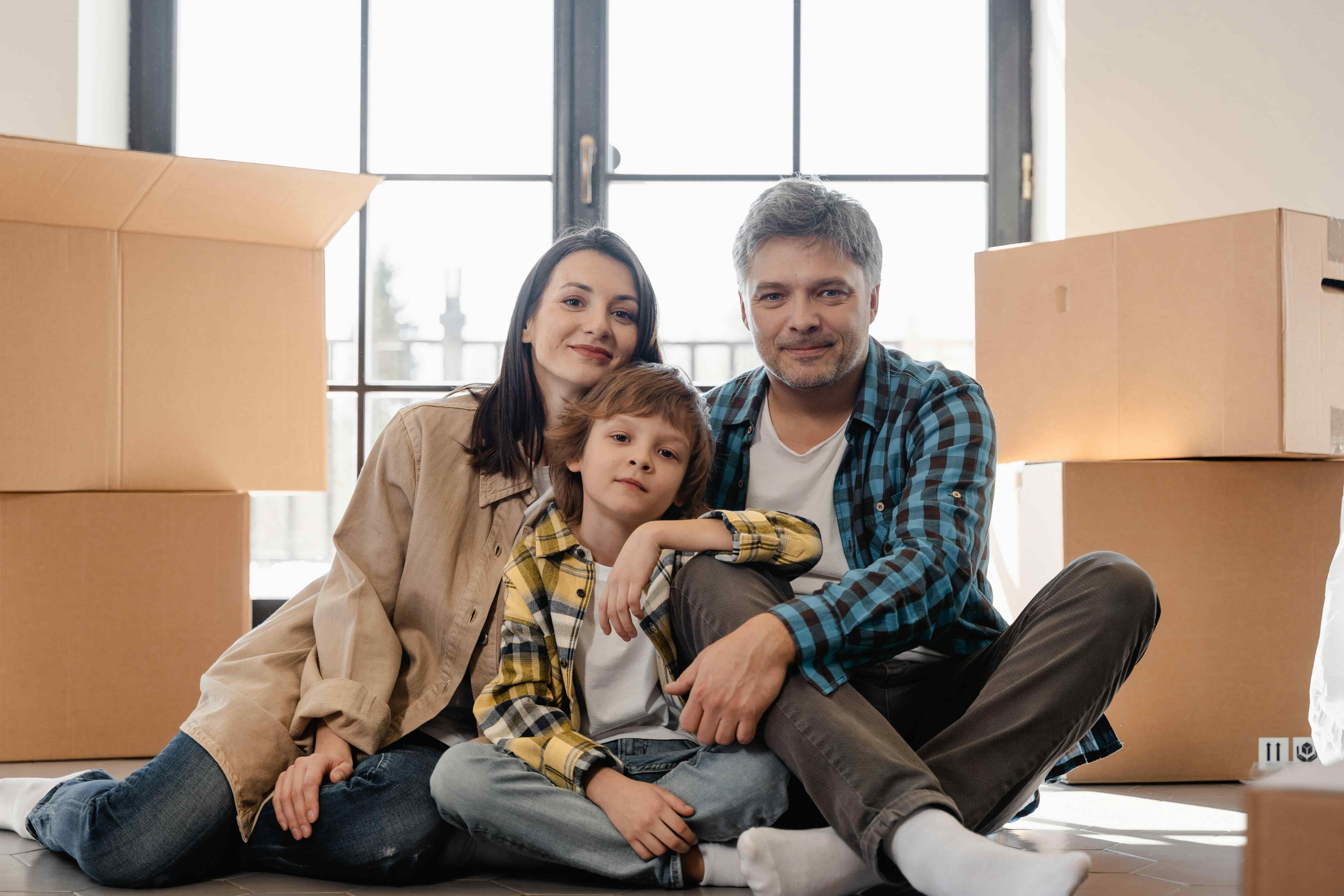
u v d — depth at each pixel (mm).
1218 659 1811
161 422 1981
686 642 1217
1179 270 1829
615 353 1419
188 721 1264
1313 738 1505
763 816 1144
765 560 1221
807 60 2555
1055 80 2406
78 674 1908
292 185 1989
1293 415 1726
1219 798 1696
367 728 1243
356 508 1398
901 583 1177
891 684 1356
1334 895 469
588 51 2531
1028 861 901
